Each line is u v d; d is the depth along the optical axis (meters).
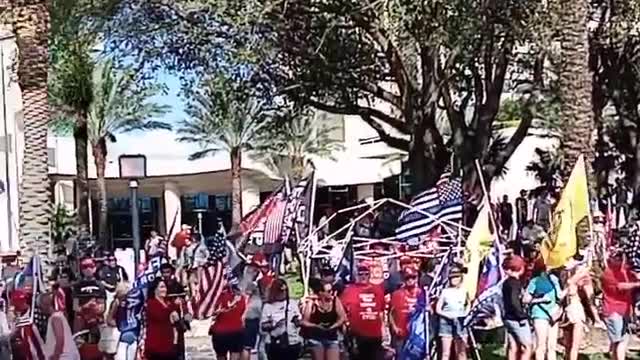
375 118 30.97
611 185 33.94
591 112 15.61
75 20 22.42
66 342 11.09
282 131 31.38
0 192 37.94
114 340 12.50
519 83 26.00
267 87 25.88
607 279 12.34
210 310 15.91
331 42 23.81
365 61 24.84
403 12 19.62
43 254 17.27
